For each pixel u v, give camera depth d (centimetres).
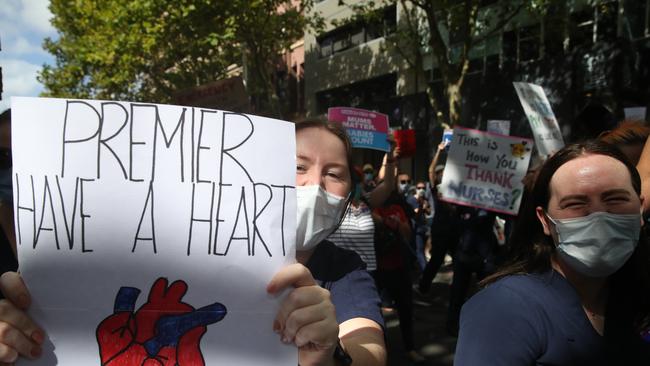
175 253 104
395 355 432
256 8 1199
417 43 1137
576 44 1195
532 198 158
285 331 105
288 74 2353
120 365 101
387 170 393
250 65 1553
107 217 102
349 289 145
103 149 102
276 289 105
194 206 105
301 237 146
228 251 106
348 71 1922
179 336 103
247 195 107
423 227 769
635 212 144
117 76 1598
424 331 494
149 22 1188
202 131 106
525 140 515
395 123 1717
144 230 103
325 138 151
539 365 138
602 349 140
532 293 145
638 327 147
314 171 148
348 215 289
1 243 149
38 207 100
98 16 1489
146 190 103
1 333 95
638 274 151
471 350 144
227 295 105
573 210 146
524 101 534
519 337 139
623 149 220
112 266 101
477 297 154
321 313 104
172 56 1509
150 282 103
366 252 288
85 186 101
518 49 1323
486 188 513
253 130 109
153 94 2119
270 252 108
